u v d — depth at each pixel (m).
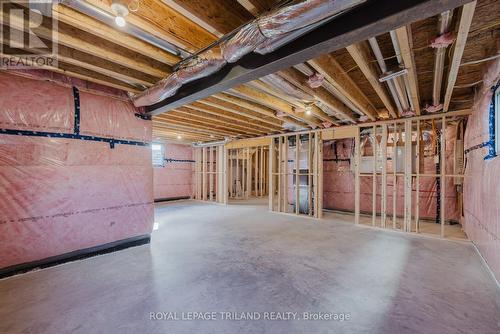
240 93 3.20
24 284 2.29
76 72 2.66
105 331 1.64
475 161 3.34
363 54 2.13
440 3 1.21
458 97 3.67
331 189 6.79
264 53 1.78
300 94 3.00
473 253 3.16
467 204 3.89
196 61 2.11
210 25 1.76
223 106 3.89
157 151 8.45
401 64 2.23
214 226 4.73
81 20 1.75
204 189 8.77
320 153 5.49
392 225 4.77
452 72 2.30
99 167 3.09
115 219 3.24
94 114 3.06
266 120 4.91
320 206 5.47
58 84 2.77
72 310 1.88
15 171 2.47
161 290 2.19
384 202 4.53
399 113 4.20
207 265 2.76
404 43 1.86
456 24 1.80
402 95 3.20
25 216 2.53
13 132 2.46
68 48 2.26
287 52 1.76
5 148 2.41
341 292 2.16
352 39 1.54
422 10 1.26
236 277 2.46
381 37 2.17
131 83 3.13
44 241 2.64
